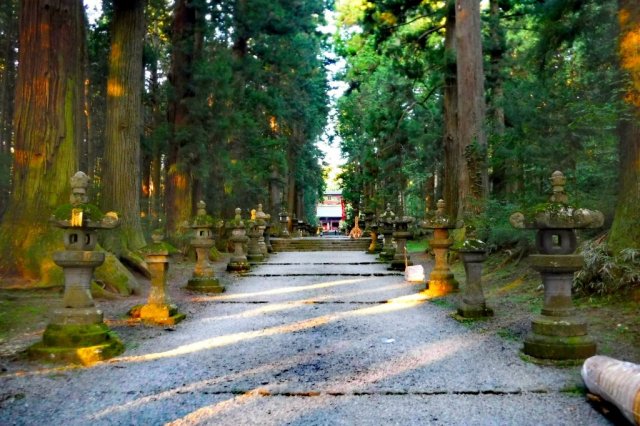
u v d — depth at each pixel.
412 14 19.08
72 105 10.17
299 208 42.84
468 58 13.94
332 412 4.15
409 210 35.34
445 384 4.80
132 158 12.95
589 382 4.33
